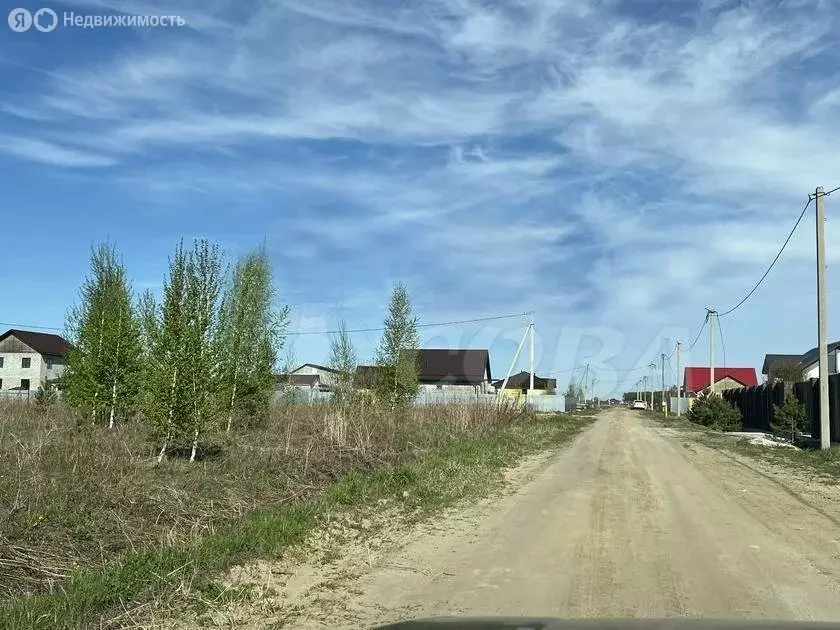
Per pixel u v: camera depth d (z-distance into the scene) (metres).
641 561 7.12
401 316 27.17
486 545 7.94
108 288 17.55
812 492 12.10
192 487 9.77
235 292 18.58
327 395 27.61
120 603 5.40
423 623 3.48
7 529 6.75
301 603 5.70
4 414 14.28
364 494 10.70
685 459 18.16
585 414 64.75
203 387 12.55
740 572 6.66
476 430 22.36
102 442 11.65
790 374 57.66
